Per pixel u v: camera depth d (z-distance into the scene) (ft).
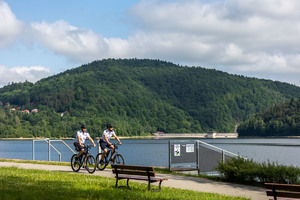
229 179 48.14
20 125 636.07
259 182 46.09
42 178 40.01
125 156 205.77
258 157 209.46
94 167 50.47
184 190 37.55
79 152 49.62
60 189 33.06
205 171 58.23
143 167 34.53
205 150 58.80
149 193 33.47
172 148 56.75
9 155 165.89
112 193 32.32
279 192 27.20
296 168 44.88
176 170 56.08
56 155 169.07
